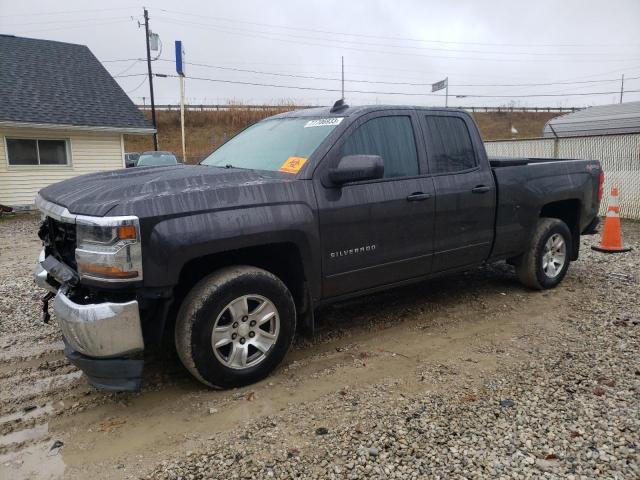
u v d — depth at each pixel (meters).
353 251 3.88
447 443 2.75
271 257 3.82
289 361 3.91
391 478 2.49
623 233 9.15
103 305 2.93
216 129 47.34
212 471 2.59
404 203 4.12
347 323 4.71
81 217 2.96
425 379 3.55
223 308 3.29
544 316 4.79
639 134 10.57
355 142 3.96
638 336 4.19
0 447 2.87
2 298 5.58
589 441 2.73
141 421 3.11
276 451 2.74
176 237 3.04
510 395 3.26
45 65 17.78
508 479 2.45
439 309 5.05
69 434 2.99
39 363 3.97
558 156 12.06
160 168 4.19
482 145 4.85
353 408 3.17
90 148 16.77
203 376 3.31
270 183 3.50
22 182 15.55
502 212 4.93
